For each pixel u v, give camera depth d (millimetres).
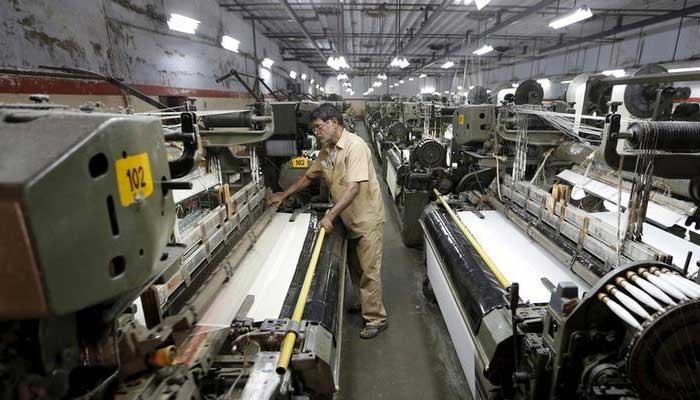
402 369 2322
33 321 521
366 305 2584
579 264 1843
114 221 562
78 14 3883
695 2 6863
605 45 10266
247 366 1167
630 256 1519
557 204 2205
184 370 838
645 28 8844
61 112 569
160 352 764
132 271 615
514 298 1346
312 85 21375
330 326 1519
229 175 2744
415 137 7570
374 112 13312
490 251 2223
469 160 3904
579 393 1105
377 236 2436
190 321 899
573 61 11766
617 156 1287
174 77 5996
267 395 975
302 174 3400
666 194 2740
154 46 5414
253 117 2414
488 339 1548
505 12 7480
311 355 1244
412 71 19562
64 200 461
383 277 3479
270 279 1834
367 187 2346
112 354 688
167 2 5770
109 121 548
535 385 1263
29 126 516
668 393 934
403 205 4164
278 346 1291
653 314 924
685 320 881
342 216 2457
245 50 9508
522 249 2260
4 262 428
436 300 2834
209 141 2303
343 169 2277
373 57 15219
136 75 4965
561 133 2857
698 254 2021
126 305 703
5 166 438
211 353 1147
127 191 595
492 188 3273
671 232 2500
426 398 2105
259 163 3170
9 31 3107
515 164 2955
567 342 1144
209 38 7363
